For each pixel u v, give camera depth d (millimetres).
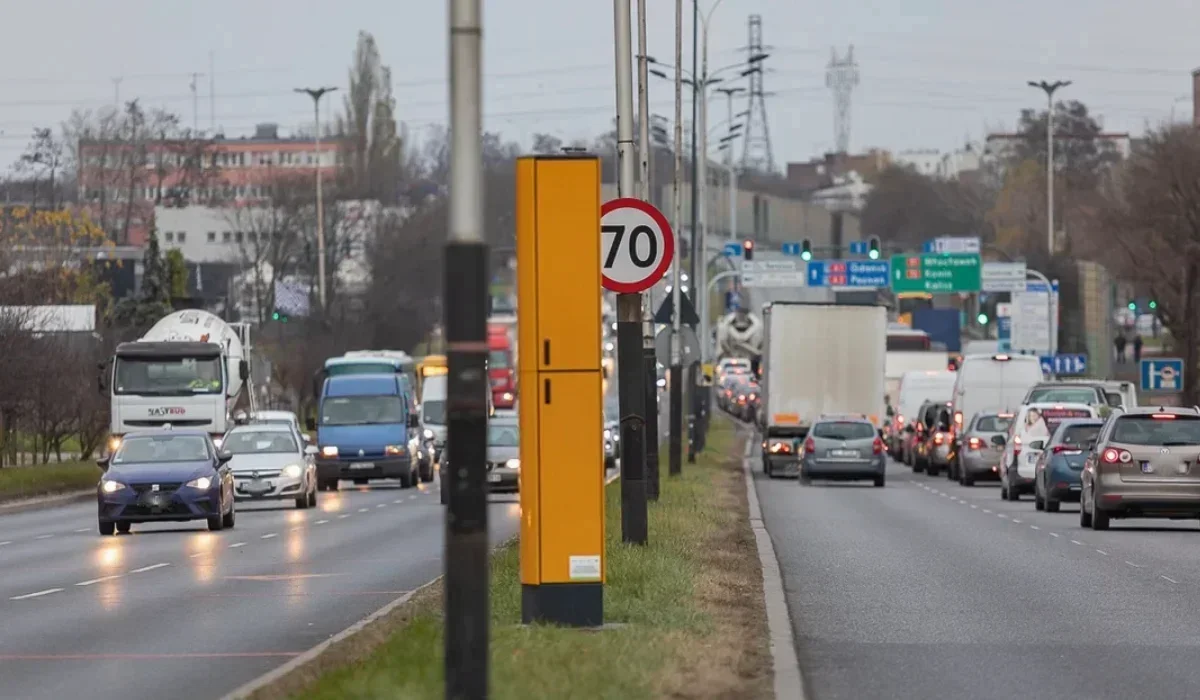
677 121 109688
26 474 118312
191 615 42938
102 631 39938
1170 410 71750
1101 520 71375
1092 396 120750
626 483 53469
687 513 71938
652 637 32500
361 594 47438
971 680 31141
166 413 115688
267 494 96000
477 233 22328
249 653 35719
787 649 33094
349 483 143750
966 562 55688
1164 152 178250
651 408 79688
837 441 118125
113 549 67312
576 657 29219
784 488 114688
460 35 22234
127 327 170875
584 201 34250
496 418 111625
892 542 64500
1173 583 48875
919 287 190875
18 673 33281
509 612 36000
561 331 34312
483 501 22609
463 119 22266
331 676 27812
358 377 128250
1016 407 133125
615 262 45188
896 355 185000
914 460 151000
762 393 139500
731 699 27422
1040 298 194250
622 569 43312
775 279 191625
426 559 59406
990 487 119312
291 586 50031
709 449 164500
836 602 43938
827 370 131125
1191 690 30016
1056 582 49125
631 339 53625
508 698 25172
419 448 133375
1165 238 178000
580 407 34375
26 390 125125
